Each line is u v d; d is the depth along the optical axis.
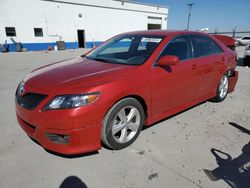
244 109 4.61
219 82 4.75
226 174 2.56
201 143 3.22
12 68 10.39
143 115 3.20
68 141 2.52
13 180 2.45
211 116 4.20
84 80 2.69
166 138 3.34
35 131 2.63
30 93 2.70
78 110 2.45
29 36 24.42
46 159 2.82
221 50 4.78
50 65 3.69
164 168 2.65
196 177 2.51
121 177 2.50
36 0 24.19
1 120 4.00
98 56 3.84
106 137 2.80
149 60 3.21
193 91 4.01
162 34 3.74
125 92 2.78
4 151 2.99
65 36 27.41
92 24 29.61
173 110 3.69
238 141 3.30
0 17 22.17
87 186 2.36
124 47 3.85
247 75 8.25
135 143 3.18
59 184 2.40
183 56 3.76
